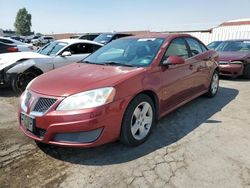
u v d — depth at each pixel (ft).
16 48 29.48
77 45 24.23
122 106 10.16
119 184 8.70
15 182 8.86
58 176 9.20
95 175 9.23
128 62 12.80
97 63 13.48
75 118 9.33
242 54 27.81
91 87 9.87
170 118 14.83
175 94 13.75
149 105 11.71
